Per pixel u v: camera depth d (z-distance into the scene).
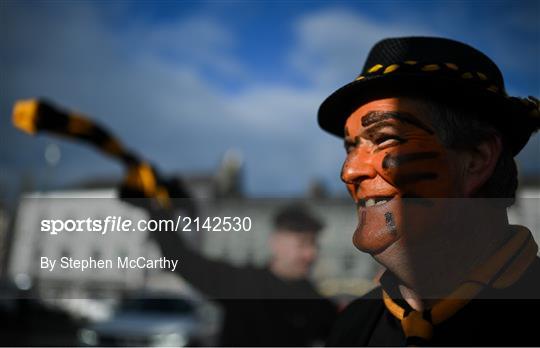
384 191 0.79
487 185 0.80
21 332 7.66
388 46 0.89
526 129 0.83
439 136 0.79
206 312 6.23
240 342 2.10
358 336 1.03
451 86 0.79
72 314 7.43
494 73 0.86
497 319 0.76
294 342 2.06
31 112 1.31
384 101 0.82
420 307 0.85
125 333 6.51
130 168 1.48
